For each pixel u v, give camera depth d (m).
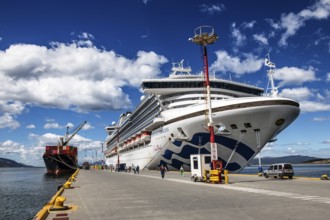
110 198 18.31
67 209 13.90
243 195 17.67
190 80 51.69
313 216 10.54
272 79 43.31
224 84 52.31
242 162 44.75
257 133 40.66
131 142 80.12
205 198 16.80
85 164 140.50
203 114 42.69
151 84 51.53
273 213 11.35
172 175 44.88
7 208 33.12
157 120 50.91
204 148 45.50
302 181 27.88
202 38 30.06
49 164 111.12
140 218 11.36
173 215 11.75
